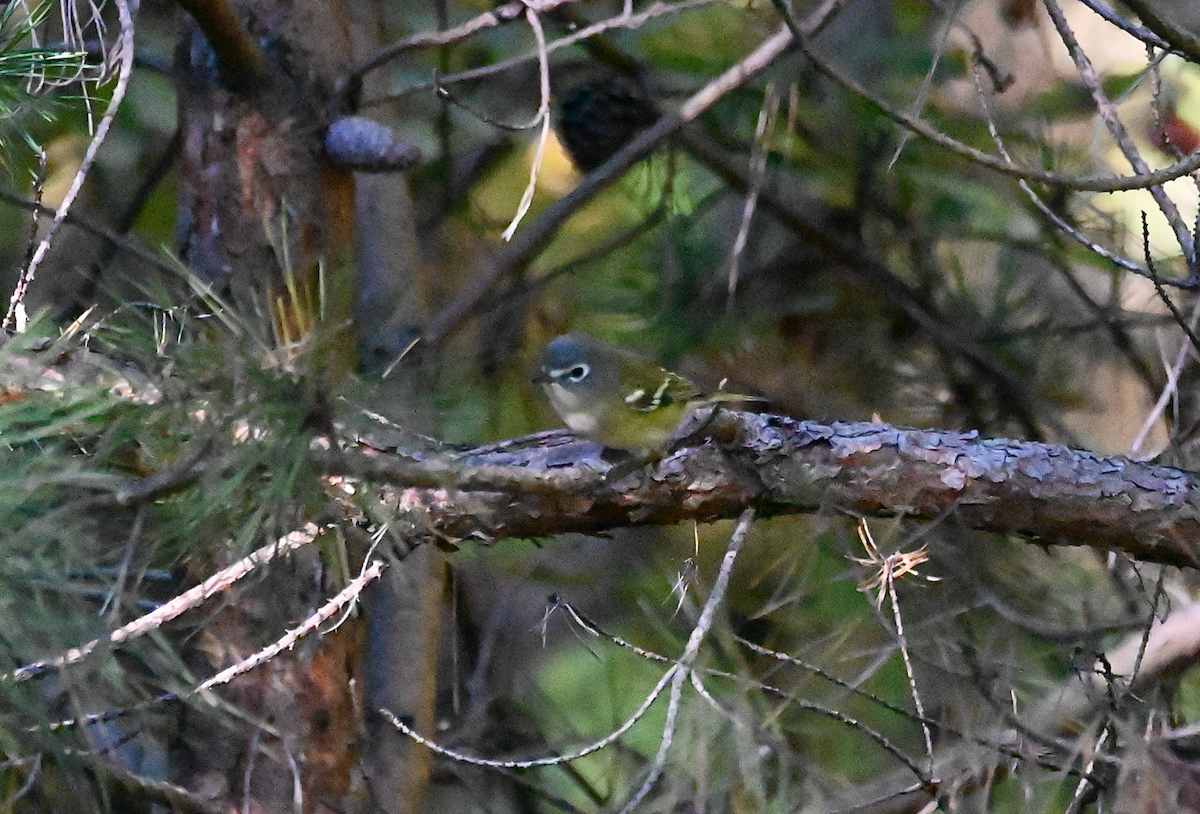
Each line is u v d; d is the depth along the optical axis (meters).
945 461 6.27
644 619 9.77
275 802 7.07
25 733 5.30
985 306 11.31
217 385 4.44
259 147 7.59
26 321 5.36
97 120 9.63
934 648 7.80
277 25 7.59
